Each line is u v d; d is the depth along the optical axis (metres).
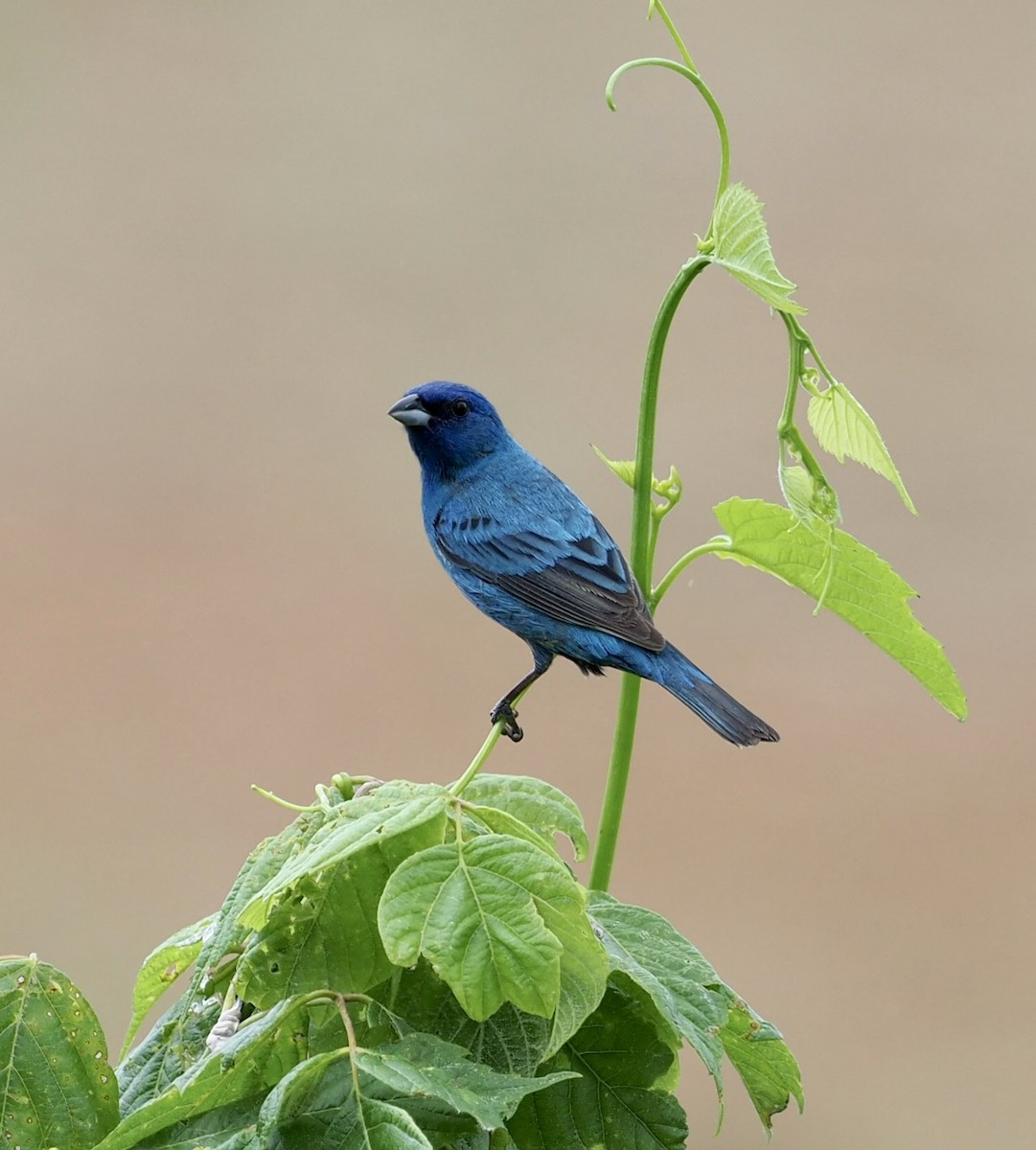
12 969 5.69
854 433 6.63
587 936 5.31
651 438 7.31
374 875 5.75
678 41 6.66
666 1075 5.96
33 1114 5.57
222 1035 5.64
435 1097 5.00
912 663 7.58
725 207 6.70
